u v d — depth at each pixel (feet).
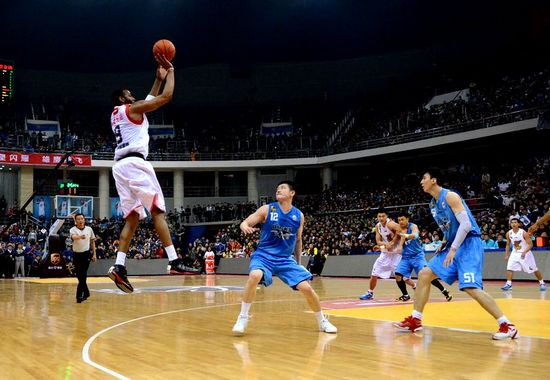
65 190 102.42
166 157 121.80
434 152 106.42
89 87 134.00
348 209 104.53
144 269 90.17
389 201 97.25
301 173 127.95
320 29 128.57
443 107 105.91
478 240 18.90
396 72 131.54
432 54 127.54
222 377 12.46
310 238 88.84
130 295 40.27
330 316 25.38
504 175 90.17
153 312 27.53
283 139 125.29
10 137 113.39
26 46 123.85
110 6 118.21
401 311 27.58
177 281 65.10
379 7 121.90
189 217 123.75
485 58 118.42
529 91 93.97
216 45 130.52
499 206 79.41
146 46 128.06
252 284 19.26
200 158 122.72
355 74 135.03
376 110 125.08
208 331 20.33
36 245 83.56
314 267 79.77
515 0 110.42
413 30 125.90
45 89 130.11
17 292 43.55
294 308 29.68
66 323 22.81
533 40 107.86
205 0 120.37
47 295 40.14
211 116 136.87
